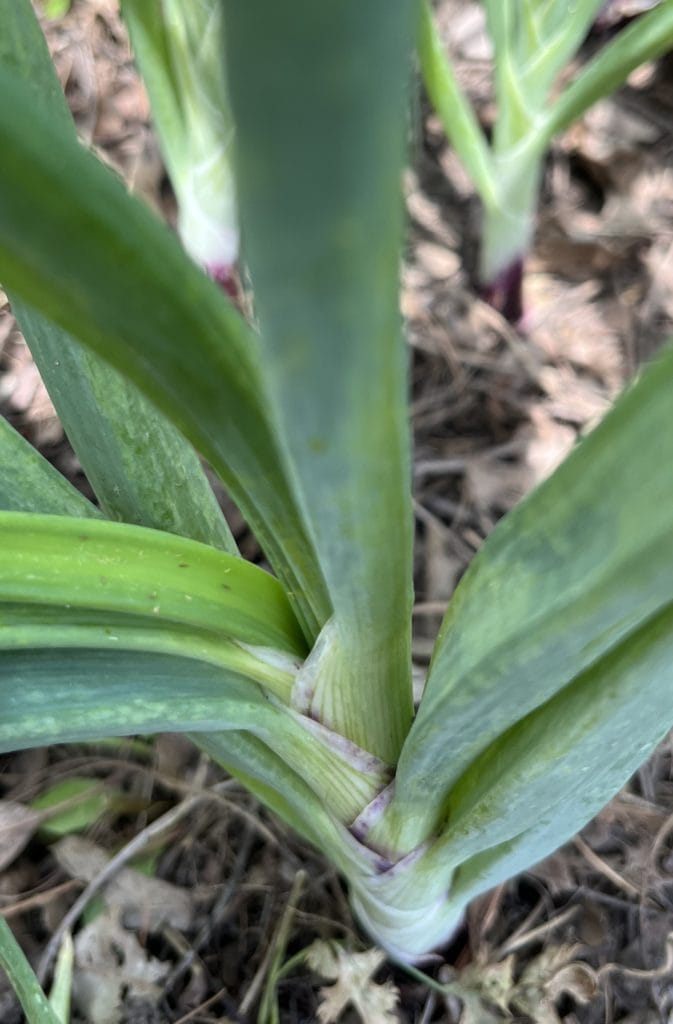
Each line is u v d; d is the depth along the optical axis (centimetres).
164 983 29
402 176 8
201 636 16
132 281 10
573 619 13
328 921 30
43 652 16
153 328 11
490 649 14
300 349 10
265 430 13
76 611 16
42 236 10
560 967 29
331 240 8
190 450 20
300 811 22
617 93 45
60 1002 28
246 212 8
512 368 40
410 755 17
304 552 15
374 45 7
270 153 7
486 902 30
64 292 10
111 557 15
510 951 30
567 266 43
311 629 17
